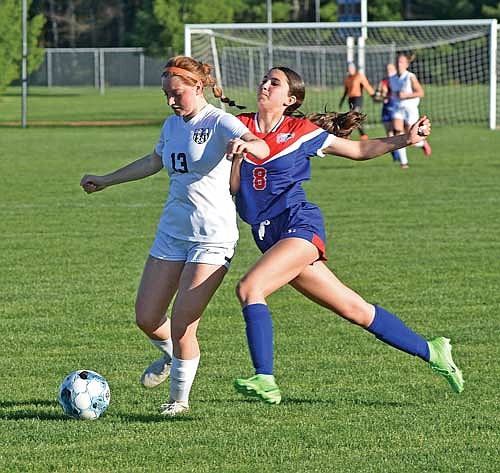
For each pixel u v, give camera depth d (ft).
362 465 47.60
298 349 71.82
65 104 469.16
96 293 90.99
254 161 53.42
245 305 51.29
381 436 52.06
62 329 78.07
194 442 51.13
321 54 460.96
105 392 55.77
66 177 184.44
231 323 80.23
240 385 49.73
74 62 638.12
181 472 46.85
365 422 54.60
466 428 53.47
